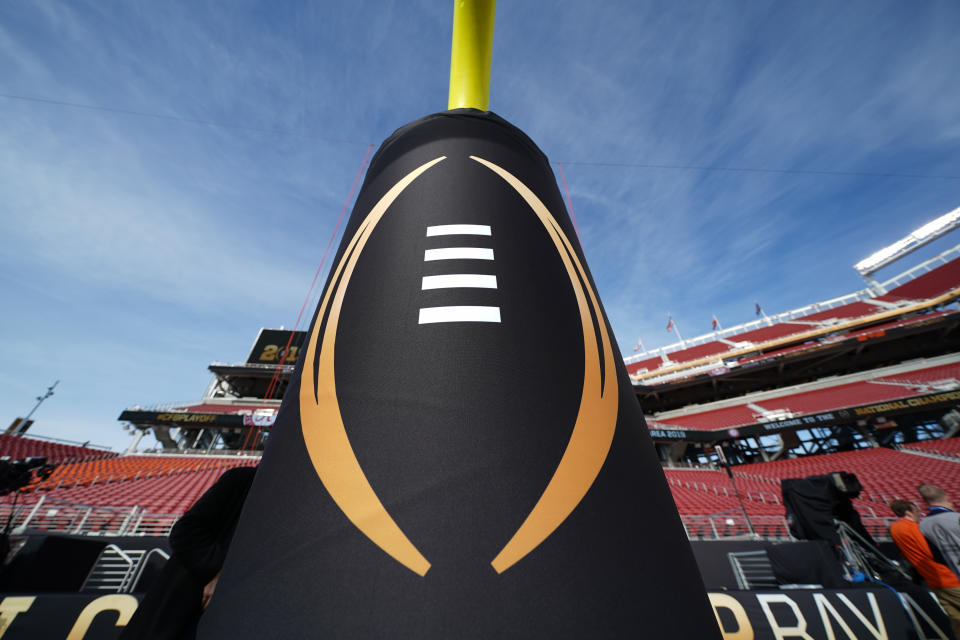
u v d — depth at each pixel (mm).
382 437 774
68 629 2637
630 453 869
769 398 25156
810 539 4562
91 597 2732
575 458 784
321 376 942
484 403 798
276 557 687
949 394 16203
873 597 3416
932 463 14711
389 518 679
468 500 686
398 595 601
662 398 29703
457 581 609
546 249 1215
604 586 648
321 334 1048
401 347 897
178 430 22375
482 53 2244
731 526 9742
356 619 587
